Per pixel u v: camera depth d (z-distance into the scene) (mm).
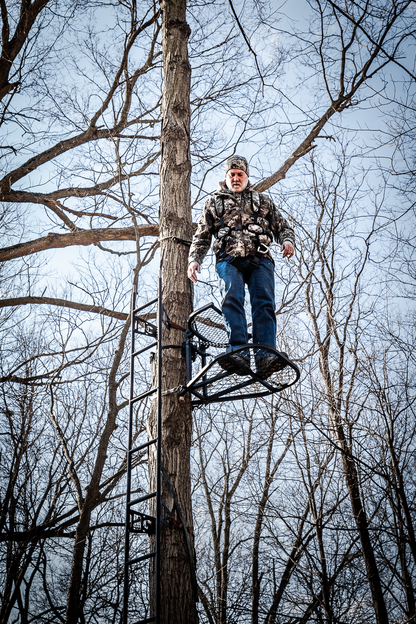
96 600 7895
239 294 3902
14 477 8078
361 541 7465
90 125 9211
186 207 5203
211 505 10781
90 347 8461
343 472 8156
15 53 8469
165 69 5867
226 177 4305
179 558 3811
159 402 3945
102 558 8344
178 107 5637
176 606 3646
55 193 9109
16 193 8969
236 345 3742
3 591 7594
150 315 8766
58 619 8016
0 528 7645
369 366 8164
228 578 9531
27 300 8750
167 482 3998
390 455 7637
